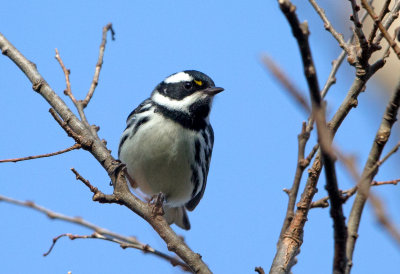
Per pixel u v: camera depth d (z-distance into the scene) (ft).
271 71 13.99
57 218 30.66
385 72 34.68
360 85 22.47
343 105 22.62
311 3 25.45
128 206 28.55
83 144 30.58
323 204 23.59
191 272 26.78
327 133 15.69
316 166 22.25
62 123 30.45
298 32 14.82
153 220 27.81
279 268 21.01
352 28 24.34
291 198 19.53
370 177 19.48
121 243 28.37
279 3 14.56
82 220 30.63
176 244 26.66
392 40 20.57
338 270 17.79
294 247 21.54
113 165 29.99
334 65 27.12
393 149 18.66
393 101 20.21
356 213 21.34
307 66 15.14
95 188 28.17
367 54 22.07
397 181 19.21
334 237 17.92
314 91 15.35
